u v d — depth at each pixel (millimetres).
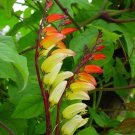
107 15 361
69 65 363
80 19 364
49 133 264
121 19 371
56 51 263
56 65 261
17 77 315
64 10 329
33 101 314
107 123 385
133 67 358
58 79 265
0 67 294
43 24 267
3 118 329
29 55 342
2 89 382
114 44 372
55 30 268
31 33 396
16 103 318
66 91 274
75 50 328
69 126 270
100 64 341
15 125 328
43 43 261
